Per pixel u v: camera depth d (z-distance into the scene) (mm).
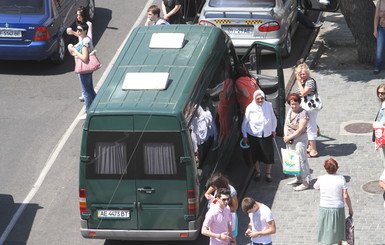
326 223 36750
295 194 43250
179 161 36688
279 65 46656
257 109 43281
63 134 51094
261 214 34344
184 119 36406
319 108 45531
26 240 41156
